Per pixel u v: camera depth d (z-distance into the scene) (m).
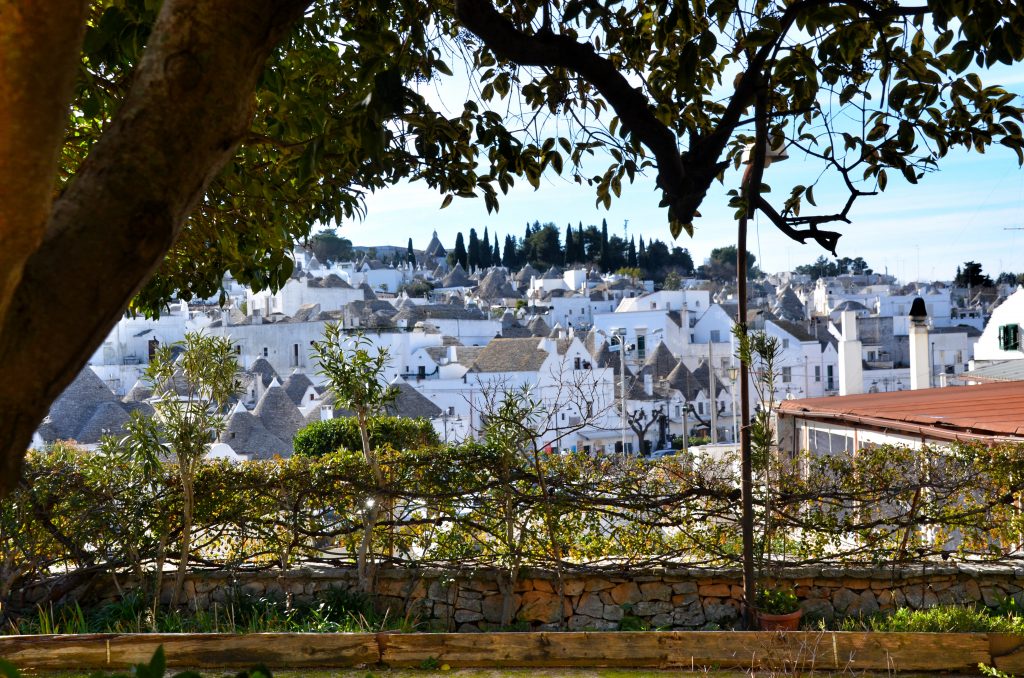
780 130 5.43
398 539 8.98
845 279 168.50
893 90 5.06
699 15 5.23
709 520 8.99
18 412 1.89
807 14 4.39
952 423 11.08
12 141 1.63
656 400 68.25
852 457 9.38
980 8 3.99
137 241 1.98
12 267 1.73
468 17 3.38
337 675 6.39
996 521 8.91
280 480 8.83
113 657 6.41
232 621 7.89
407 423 18.44
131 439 8.27
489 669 6.55
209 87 2.08
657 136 3.50
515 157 5.07
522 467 8.88
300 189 5.80
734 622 8.72
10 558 8.43
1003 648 6.30
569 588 8.86
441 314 99.06
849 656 6.38
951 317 113.31
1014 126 5.06
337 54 6.56
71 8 1.62
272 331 89.25
